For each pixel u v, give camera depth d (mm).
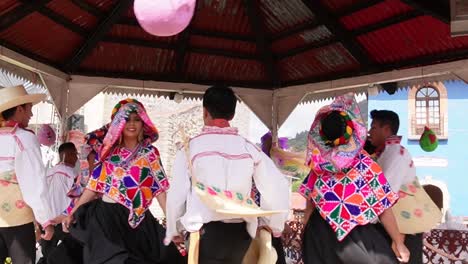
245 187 2877
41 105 13680
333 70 6625
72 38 6027
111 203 3441
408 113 20344
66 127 6527
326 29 5902
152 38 6281
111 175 3441
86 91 6680
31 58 5906
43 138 6406
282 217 3025
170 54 6617
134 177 3465
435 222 3578
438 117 20188
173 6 2373
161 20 2389
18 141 3686
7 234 3664
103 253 3186
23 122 3949
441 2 4508
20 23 5289
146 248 3473
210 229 2852
